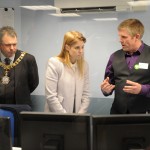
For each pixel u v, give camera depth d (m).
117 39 3.64
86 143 1.30
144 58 2.19
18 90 2.64
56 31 3.84
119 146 1.28
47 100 2.35
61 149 1.33
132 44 2.18
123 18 3.59
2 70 2.66
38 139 1.35
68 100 2.36
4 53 2.61
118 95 2.25
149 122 1.28
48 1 3.81
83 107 2.42
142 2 3.49
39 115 1.34
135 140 1.28
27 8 3.91
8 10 3.97
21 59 2.69
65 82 2.34
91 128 1.28
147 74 2.17
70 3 3.72
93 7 3.65
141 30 2.21
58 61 2.34
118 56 2.31
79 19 3.74
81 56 2.39
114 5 3.57
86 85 2.49
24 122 1.35
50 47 3.88
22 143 1.37
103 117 1.27
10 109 1.79
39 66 3.93
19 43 3.98
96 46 3.72
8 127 1.38
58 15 3.80
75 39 2.27
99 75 3.73
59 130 1.32
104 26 3.67
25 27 3.95
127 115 1.28
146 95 2.15
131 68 2.21
